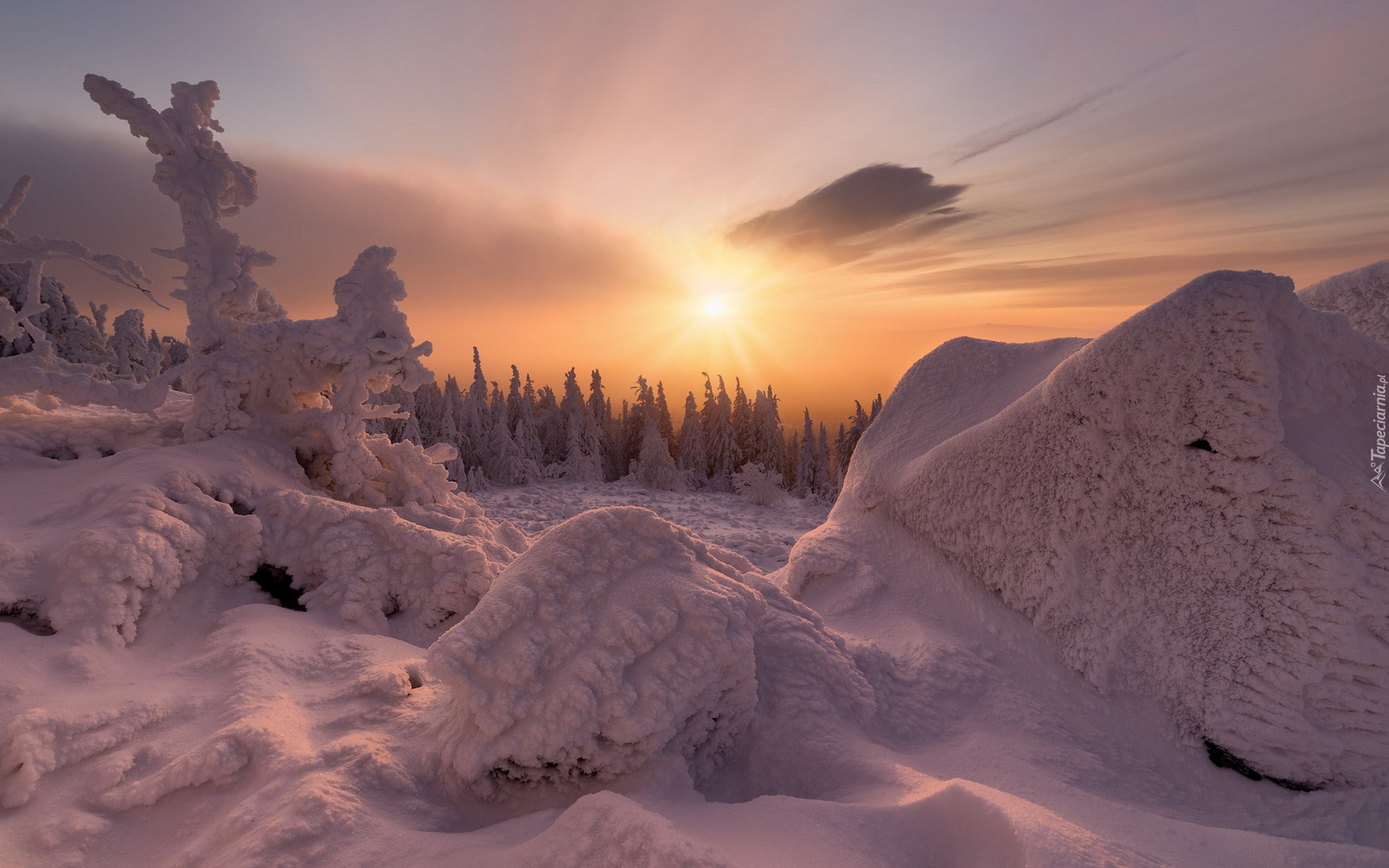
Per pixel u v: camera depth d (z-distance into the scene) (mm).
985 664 3025
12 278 7812
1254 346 2625
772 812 1693
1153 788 2439
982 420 4062
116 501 3027
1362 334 2793
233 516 3309
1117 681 2846
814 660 2506
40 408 4629
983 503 3484
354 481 4461
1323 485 2484
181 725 2123
